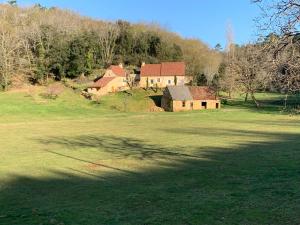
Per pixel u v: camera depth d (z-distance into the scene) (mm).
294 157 32594
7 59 107438
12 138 52344
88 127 65438
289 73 12969
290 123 66750
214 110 94938
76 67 118312
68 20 150750
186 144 44188
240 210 16422
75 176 27297
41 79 111562
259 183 22266
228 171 26984
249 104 102188
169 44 154500
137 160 34062
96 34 140750
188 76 128750
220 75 104312
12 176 27688
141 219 15531
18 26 129125
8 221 15734
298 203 17391
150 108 99375
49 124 70500
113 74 116312
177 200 18594
